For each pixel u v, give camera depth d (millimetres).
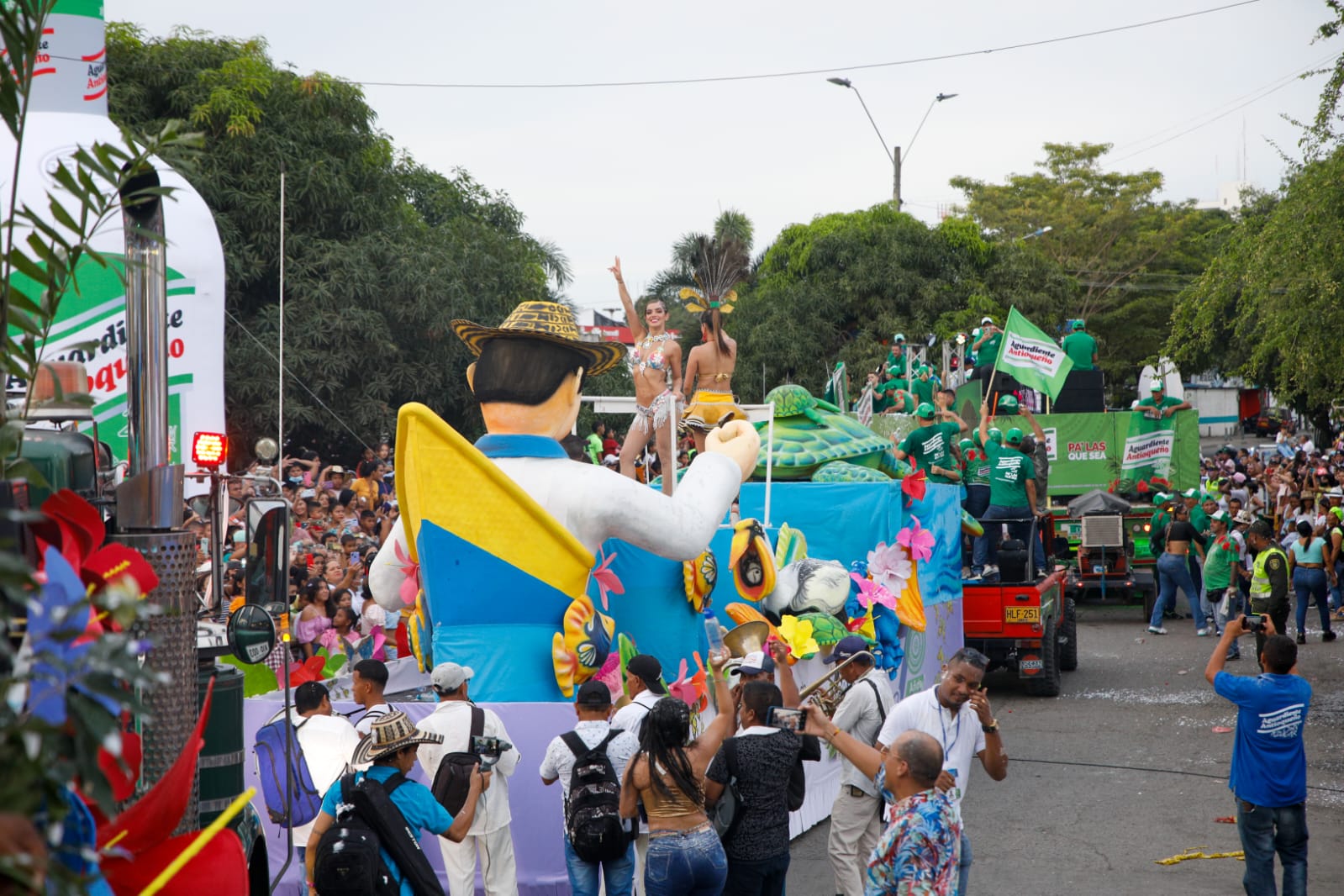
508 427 9023
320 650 10438
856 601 11086
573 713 8016
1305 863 7559
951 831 5434
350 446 23406
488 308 25625
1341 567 22703
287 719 4598
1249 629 7715
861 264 39906
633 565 9500
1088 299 54344
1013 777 11789
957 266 41562
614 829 6676
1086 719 14438
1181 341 27250
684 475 9617
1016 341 21906
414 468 8305
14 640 2557
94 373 8516
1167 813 10438
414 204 29125
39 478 2496
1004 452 17047
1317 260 18891
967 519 16234
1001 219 56688
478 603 8469
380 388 22594
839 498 12117
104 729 2117
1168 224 57094
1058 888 8500
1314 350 19328
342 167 23359
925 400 21953
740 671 7598
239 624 4457
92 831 2590
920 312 39812
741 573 10078
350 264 22188
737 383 38875
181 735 3777
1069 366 21641
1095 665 18375
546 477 8797
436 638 8523
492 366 9070
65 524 2896
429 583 8500
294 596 10938
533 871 8023
